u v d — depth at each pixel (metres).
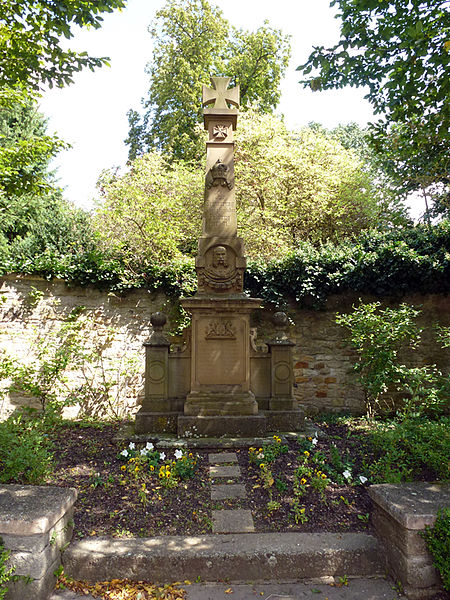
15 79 6.30
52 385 8.73
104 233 11.50
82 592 3.00
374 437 5.47
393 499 3.22
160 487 4.25
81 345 9.09
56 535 3.09
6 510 3.00
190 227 12.88
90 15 5.51
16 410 8.54
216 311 6.27
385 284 8.59
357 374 8.77
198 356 6.21
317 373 8.88
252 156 13.44
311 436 5.87
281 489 4.19
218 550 3.21
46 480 4.38
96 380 9.04
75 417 8.79
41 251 10.91
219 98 6.74
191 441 5.56
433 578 2.95
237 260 6.40
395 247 8.62
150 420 6.14
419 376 7.04
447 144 7.29
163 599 2.93
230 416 5.95
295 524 3.68
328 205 14.76
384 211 15.89
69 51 5.98
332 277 8.70
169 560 3.15
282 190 14.06
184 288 9.09
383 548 3.29
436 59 5.54
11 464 4.14
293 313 9.09
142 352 9.16
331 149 15.38
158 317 6.58
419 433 5.14
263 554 3.19
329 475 4.51
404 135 7.20
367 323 7.32
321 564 3.21
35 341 8.95
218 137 6.71
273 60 18.17
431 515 2.96
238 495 4.13
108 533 3.51
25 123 14.52
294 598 2.96
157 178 11.94
